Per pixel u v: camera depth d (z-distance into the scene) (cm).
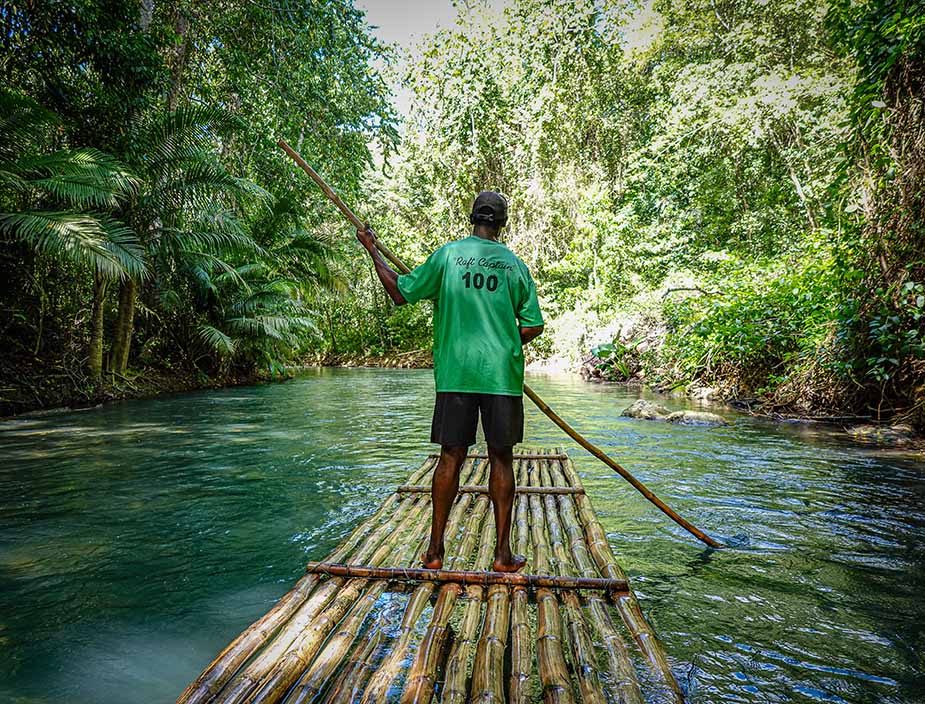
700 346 811
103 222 765
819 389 585
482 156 1736
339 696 127
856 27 495
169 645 163
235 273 1045
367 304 2427
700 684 140
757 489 321
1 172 648
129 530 261
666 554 226
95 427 580
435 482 199
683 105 1376
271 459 418
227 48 1060
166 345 1125
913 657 152
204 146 923
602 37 1614
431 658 141
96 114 823
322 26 1049
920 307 446
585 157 1733
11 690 140
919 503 293
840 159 563
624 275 1492
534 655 145
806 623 171
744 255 1212
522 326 209
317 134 1138
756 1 1256
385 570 191
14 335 819
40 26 762
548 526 244
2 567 219
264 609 185
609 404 743
